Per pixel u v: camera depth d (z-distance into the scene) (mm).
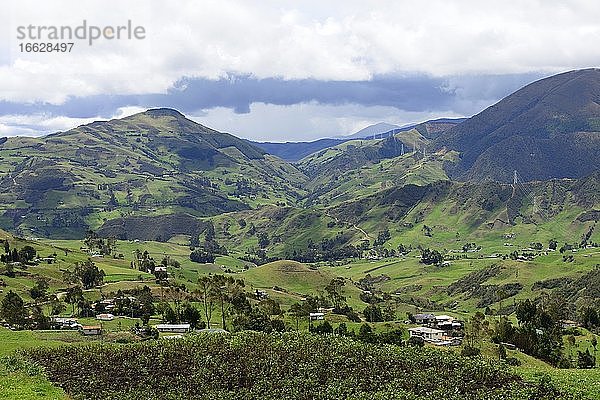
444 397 54969
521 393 56156
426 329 128500
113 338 95312
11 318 113688
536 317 135000
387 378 60750
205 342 74062
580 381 62562
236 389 58062
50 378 60969
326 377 61094
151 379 60500
